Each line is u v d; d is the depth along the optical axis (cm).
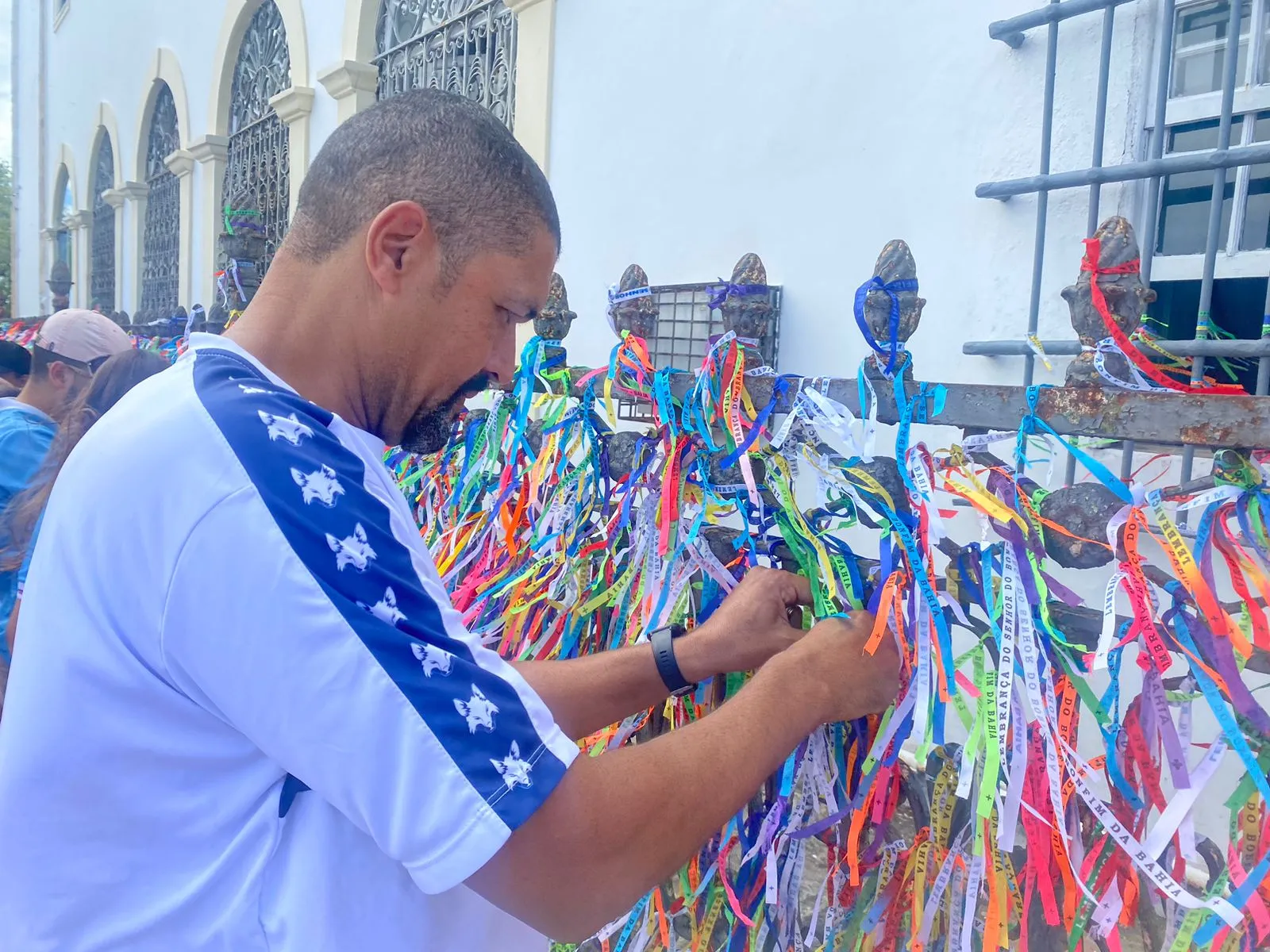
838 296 291
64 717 79
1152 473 227
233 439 75
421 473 208
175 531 74
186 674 76
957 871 107
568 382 160
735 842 129
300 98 616
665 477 132
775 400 122
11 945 84
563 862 76
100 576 77
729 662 116
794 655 100
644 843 80
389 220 87
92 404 208
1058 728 96
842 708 100
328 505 75
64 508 81
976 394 105
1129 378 97
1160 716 90
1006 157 247
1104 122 228
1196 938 87
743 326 125
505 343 98
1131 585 88
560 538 151
